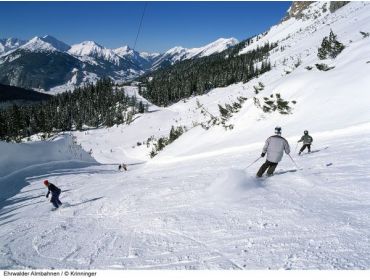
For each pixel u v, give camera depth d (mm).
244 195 9258
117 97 170000
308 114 26516
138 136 122688
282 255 5520
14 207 16797
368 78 26531
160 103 171500
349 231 5914
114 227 9227
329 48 42125
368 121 19125
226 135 32500
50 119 143375
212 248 6363
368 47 34188
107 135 129750
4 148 39844
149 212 9766
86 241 8484
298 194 8570
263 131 27688
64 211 12977
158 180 15742
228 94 126562
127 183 17000
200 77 179625
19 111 128750
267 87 38906
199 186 11500
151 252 6801
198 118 109688
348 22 119438
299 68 46438
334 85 28609
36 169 35812
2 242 9711
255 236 6480
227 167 15461
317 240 5801
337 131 19328
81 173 31875
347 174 9758
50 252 8109
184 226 7867
